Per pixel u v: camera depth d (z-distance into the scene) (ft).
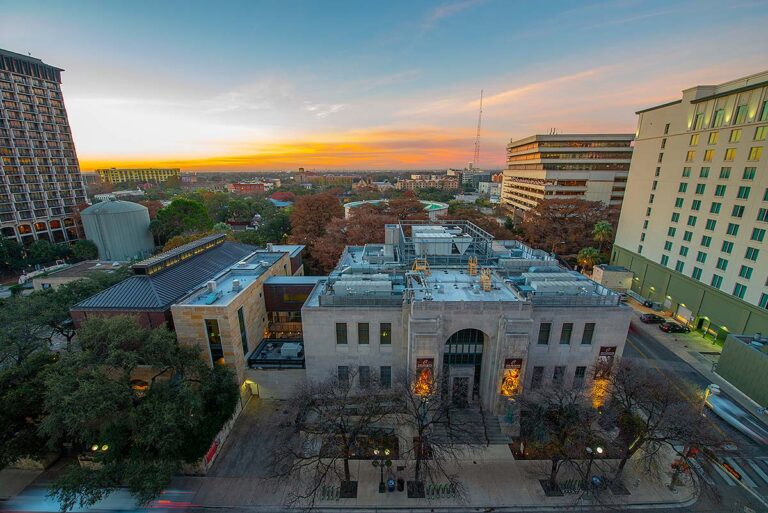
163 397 93.71
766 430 114.11
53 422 83.05
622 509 88.84
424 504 90.17
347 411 102.06
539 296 115.44
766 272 147.54
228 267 169.68
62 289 150.41
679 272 196.65
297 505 90.02
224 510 89.20
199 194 601.21
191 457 96.78
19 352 111.96
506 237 269.03
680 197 195.72
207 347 116.98
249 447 108.47
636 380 101.71
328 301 113.50
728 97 165.17
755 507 89.20
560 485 94.58
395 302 112.98
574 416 96.58
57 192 354.95
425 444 99.45
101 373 89.20
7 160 315.78
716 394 125.29
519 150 479.00
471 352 115.44
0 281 273.33
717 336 171.32
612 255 260.42
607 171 386.52
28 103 330.75
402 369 116.26
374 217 251.19
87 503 81.92
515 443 107.04
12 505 90.84
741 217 158.92
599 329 111.75
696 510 88.53
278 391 127.75
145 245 325.62
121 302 120.26
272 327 151.33
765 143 147.64
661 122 209.87
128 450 93.66
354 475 98.27
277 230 331.98
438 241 149.48
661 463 101.24
